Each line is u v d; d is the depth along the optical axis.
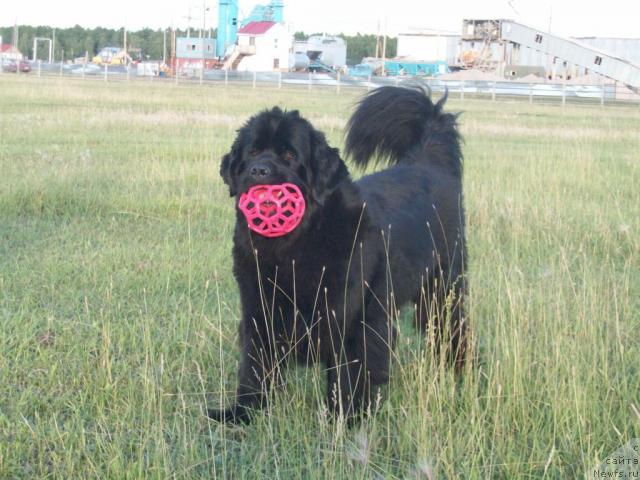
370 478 3.76
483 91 33.38
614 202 7.23
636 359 4.37
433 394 4.04
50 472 3.84
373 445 3.92
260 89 30.94
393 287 4.29
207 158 8.80
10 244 5.62
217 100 20.86
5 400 4.16
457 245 4.62
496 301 4.80
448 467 3.76
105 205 6.51
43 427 3.97
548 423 4.00
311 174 4.14
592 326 4.35
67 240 5.69
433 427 3.94
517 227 5.86
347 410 4.11
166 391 4.20
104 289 5.02
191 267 5.14
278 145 4.13
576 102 31.16
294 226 4.02
